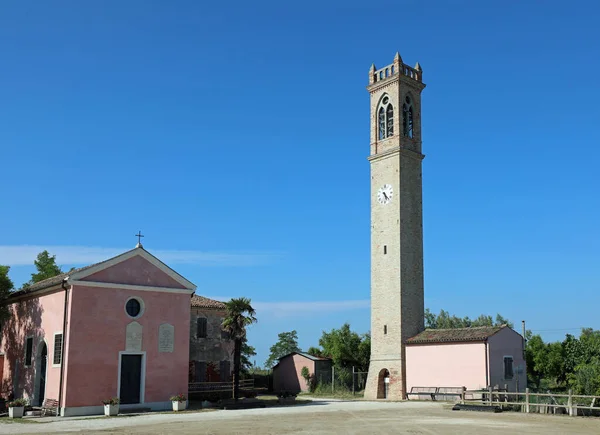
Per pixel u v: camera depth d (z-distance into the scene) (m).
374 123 60.25
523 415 34.34
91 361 36.81
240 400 42.09
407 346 53.34
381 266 56.66
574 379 58.38
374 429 26.72
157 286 40.28
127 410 37.53
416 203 58.03
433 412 36.28
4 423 30.77
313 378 65.94
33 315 41.16
